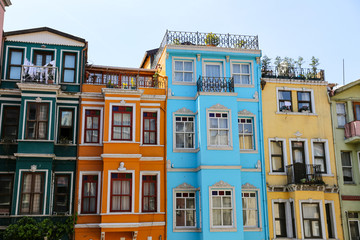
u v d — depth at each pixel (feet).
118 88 67.62
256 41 77.36
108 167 64.23
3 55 67.67
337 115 76.79
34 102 65.05
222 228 64.39
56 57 69.10
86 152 66.23
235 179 66.74
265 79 74.69
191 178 68.39
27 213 61.67
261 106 73.36
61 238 62.13
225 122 69.41
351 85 75.87
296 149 73.41
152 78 73.56
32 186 62.59
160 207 66.39
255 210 69.10
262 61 77.30
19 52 68.69
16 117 66.64
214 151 67.46
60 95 67.46
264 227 67.87
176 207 67.51
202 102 69.15
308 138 73.67
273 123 73.20
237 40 76.84
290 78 76.38
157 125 69.92
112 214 62.39
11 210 61.98
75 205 63.62
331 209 70.74
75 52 70.23
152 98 70.49
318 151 74.08
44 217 61.57
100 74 73.92
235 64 75.56
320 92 76.48
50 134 64.18
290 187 69.00
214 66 74.74
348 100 77.05
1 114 65.77
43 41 69.26
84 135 67.26
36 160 63.10
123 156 64.75
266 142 72.02
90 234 63.05
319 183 68.85
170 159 68.59
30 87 64.75
